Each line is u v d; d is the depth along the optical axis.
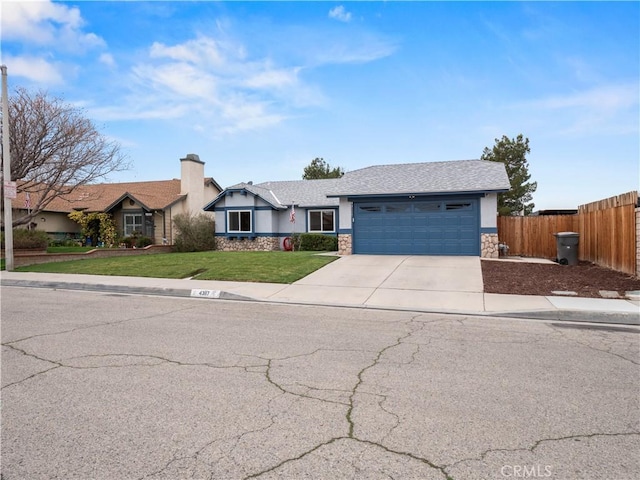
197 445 3.30
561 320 8.27
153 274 14.12
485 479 2.88
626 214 12.59
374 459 3.12
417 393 4.38
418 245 18.23
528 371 5.08
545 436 3.48
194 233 24.75
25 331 6.93
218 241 25.98
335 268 14.54
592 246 15.60
